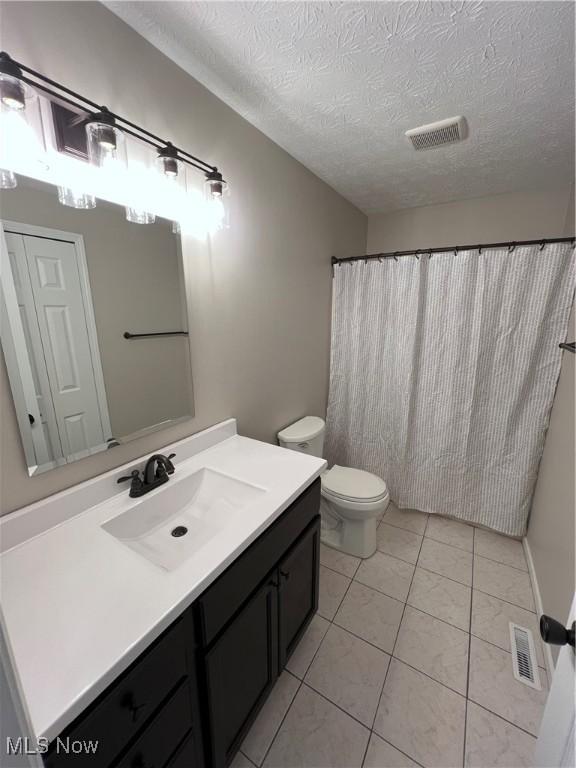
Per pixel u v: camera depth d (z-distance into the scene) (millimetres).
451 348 2119
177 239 1281
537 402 1979
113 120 904
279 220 1819
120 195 1060
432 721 1220
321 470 1369
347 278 2445
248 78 1249
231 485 1289
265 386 1906
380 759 1121
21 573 817
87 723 582
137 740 691
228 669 953
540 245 1826
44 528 961
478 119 1500
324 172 2047
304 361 2279
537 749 728
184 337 1369
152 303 1225
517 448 2076
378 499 1902
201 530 1187
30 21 822
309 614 1474
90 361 1058
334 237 2418
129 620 690
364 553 2002
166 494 1207
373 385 2490
